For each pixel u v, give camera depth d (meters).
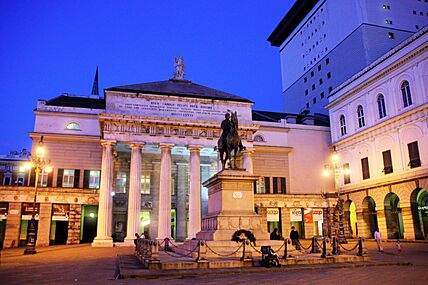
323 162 59.75
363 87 50.38
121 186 51.50
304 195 52.69
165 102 46.59
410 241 39.31
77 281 14.21
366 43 66.25
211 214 22.23
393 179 44.28
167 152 44.41
